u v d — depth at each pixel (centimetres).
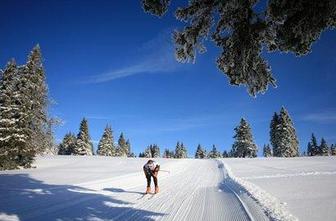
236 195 1369
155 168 1582
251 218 873
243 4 688
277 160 4362
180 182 2206
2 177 2459
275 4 610
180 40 760
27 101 3703
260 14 692
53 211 1062
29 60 3809
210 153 12362
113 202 1273
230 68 770
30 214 1009
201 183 2141
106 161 4806
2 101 3734
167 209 1090
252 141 7812
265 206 1016
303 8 596
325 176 1898
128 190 1741
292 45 672
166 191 1667
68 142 9812
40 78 3797
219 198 1320
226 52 758
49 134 3803
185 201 1268
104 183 2089
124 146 10256
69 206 1167
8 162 3491
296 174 2227
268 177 2180
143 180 2338
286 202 1055
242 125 7856
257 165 3628
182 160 5050
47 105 3794
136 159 5225
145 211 1056
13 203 1215
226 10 706
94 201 1302
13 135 3531
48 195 1477
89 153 8188
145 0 710
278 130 7019
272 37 707
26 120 3653
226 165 3703
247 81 777
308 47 669
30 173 2905
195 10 716
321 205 958
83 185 1953
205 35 752
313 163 3478
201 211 1024
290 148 6844
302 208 933
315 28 617
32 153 3669
